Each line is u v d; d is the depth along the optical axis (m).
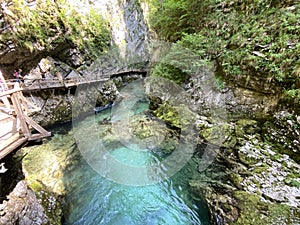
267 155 3.70
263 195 3.21
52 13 10.18
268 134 3.98
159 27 8.92
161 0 9.06
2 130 3.81
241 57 4.88
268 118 4.19
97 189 4.62
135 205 4.19
